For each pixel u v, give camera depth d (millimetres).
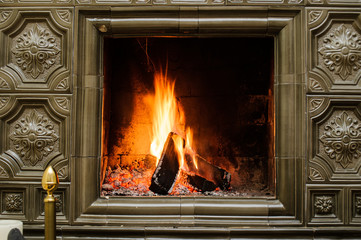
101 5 1948
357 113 1950
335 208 1923
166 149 2123
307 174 1916
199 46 2580
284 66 1951
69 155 1923
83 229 1869
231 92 2586
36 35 1966
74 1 1954
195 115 2613
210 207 1911
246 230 1864
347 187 1915
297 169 1924
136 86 2605
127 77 2590
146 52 2588
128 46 2582
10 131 1959
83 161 1930
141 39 2572
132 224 1894
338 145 1927
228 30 1973
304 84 1931
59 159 1926
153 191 2072
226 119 2590
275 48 1993
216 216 1910
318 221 1902
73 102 1937
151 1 1943
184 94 2615
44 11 1951
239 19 1945
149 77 2605
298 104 1939
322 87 1934
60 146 1936
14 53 1967
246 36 2023
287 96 1940
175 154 2154
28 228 1893
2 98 1946
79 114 1941
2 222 1402
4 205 1945
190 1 1942
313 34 1951
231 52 2572
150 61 2592
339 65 1945
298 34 1951
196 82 2619
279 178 1934
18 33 1975
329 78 1939
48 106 1945
